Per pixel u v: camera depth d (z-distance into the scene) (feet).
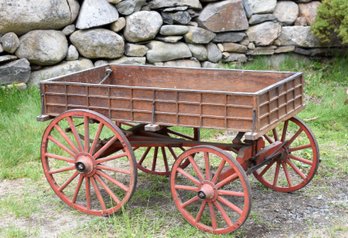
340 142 21.16
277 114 14.79
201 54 26.45
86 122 15.25
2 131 20.95
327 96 25.04
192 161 14.53
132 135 16.48
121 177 18.42
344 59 28.22
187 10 25.98
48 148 19.90
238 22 26.89
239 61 27.40
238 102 13.89
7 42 23.04
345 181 17.84
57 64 24.17
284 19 27.84
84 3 24.21
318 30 27.17
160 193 16.99
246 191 13.89
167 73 17.78
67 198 16.05
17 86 23.30
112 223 15.19
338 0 25.95
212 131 22.30
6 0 22.71
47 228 15.07
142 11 25.09
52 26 23.81
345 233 14.52
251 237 14.38
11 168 18.99
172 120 14.57
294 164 17.78
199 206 16.14
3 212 15.99
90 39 24.32
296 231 14.66
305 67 28.02
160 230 14.78
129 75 18.20
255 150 15.42
